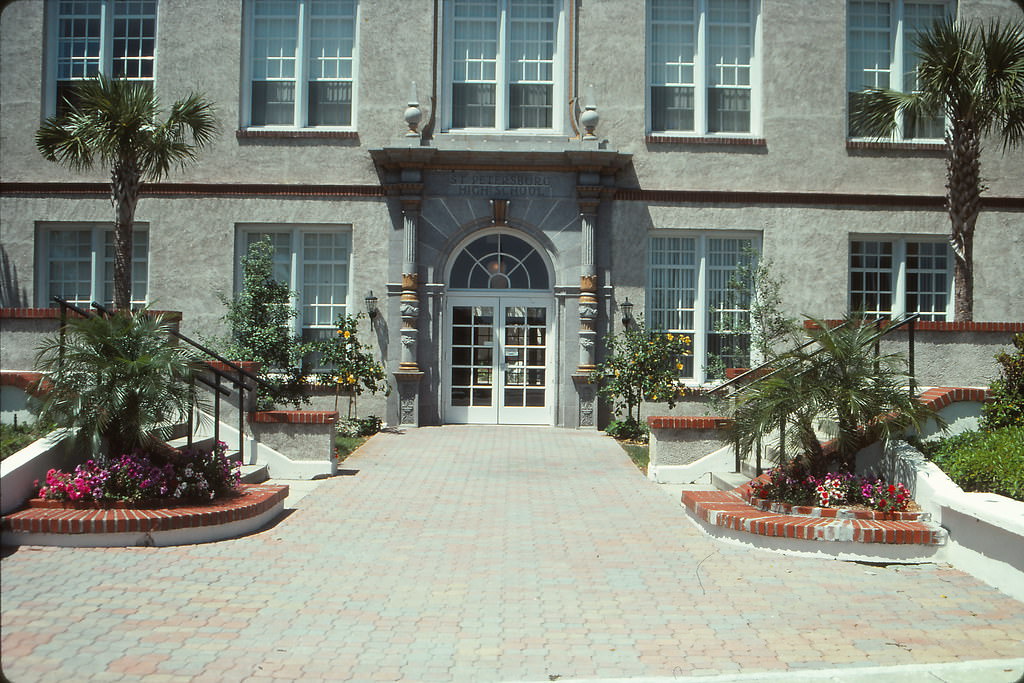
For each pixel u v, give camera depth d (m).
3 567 6.66
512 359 16.16
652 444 10.98
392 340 15.77
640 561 7.20
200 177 15.88
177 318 9.54
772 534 7.45
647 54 16.33
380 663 5.00
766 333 15.53
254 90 16.22
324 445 10.78
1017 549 6.28
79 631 5.38
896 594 6.40
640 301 15.93
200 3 15.98
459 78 16.31
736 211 16.09
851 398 7.80
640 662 5.05
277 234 16.14
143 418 7.95
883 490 7.79
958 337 10.57
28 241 15.87
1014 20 16.25
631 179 16.08
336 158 15.94
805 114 16.25
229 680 4.70
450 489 10.12
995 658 5.15
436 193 15.83
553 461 12.20
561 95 16.28
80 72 16.12
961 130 13.05
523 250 16.17
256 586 6.38
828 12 16.33
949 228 16.16
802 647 5.32
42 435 8.80
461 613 5.89
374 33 16.06
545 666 4.99
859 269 16.41
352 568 6.89
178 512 7.58
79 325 8.05
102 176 15.84
